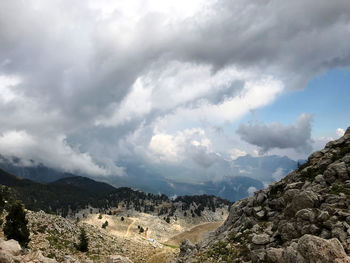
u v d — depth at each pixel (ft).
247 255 85.97
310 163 129.90
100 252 209.97
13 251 63.57
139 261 207.31
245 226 114.42
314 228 72.59
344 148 115.96
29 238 159.53
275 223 99.81
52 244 181.57
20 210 150.82
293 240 75.31
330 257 51.72
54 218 252.21
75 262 87.25
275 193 130.00
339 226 67.21
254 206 132.67
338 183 94.58
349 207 75.72
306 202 86.53
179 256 156.87
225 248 102.12
